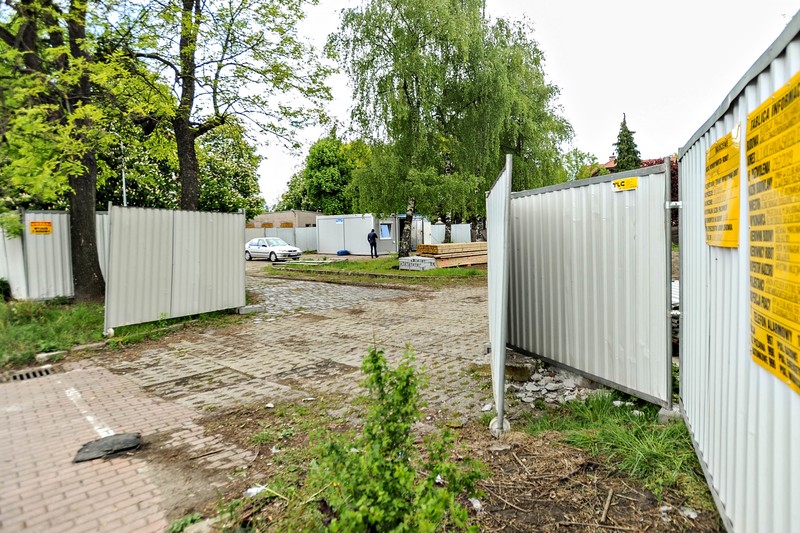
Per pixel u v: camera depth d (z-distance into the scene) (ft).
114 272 28.02
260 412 16.30
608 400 14.69
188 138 42.27
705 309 9.72
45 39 33.78
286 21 42.75
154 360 23.80
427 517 6.13
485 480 10.15
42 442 14.24
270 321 33.55
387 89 61.72
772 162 5.82
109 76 31.68
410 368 9.13
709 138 9.39
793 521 5.50
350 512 6.43
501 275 13.61
